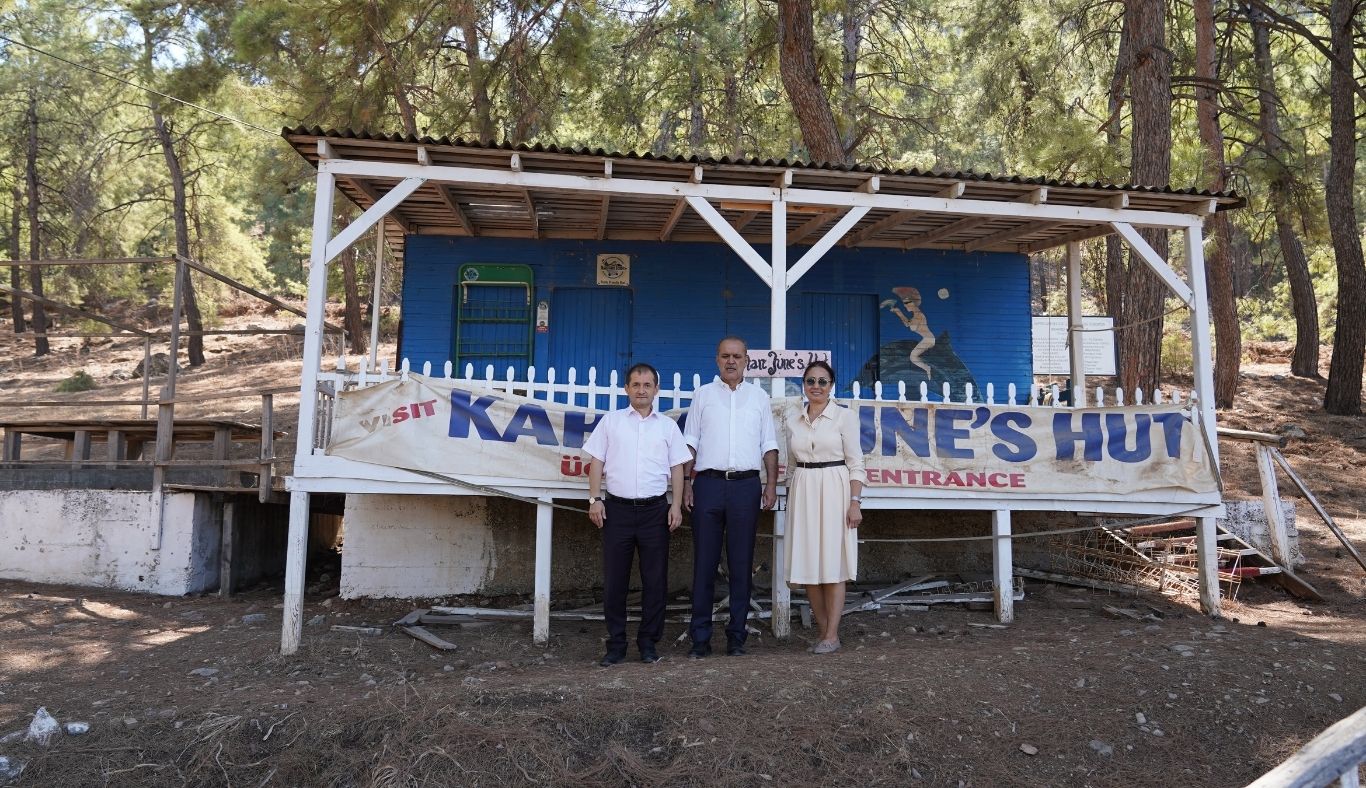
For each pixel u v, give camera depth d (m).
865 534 8.45
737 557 6.03
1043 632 6.70
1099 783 4.35
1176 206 7.70
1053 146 12.78
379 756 4.29
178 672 5.83
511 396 6.75
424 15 13.01
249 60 13.13
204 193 26.47
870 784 4.22
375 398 6.57
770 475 6.27
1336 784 2.93
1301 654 5.76
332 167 6.66
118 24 22.20
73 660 6.16
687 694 4.78
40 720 4.61
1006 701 4.94
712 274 10.31
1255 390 18.66
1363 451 14.34
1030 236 9.91
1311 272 25.75
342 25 12.55
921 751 4.45
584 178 7.02
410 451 6.54
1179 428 7.50
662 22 16.23
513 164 6.73
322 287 6.61
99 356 27.84
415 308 9.96
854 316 10.53
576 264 10.14
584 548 8.21
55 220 29.20
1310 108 19.50
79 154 28.06
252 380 22.62
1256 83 18.42
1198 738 4.72
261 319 32.22
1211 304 20.39
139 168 26.75
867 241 10.16
